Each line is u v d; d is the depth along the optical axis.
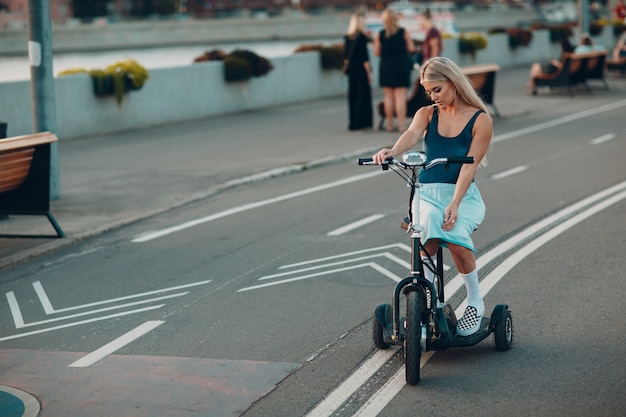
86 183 14.30
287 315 7.76
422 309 6.03
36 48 12.52
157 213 12.25
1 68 46.19
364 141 17.97
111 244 10.68
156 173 15.02
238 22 81.94
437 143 6.33
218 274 9.19
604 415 5.50
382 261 9.47
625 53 31.88
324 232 10.86
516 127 19.98
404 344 6.15
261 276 9.05
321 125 20.59
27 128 18.20
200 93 22.48
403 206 12.23
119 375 6.45
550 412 5.57
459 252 6.38
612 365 6.34
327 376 6.29
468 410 5.64
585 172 14.38
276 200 12.90
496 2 121.75
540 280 8.59
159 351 6.95
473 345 6.88
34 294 8.75
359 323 7.48
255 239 10.62
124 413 5.76
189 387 6.18
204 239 10.74
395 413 5.63
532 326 7.28
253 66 23.84
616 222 10.91
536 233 10.48
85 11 112.75
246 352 6.86
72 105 19.31
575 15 94.12
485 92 21.52
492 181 13.84
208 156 16.62
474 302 6.55
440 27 47.94
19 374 6.56
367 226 11.10
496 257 9.48
